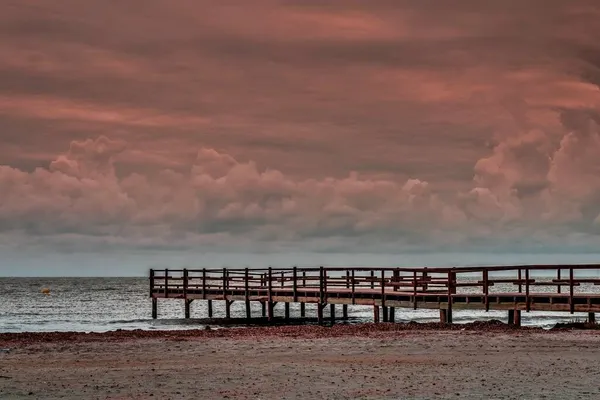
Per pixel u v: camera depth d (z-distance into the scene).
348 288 44.34
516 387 18.16
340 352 25.70
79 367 22.53
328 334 31.84
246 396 17.36
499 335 30.20
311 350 26.33
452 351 25.56
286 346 27.55
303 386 18.66
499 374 20.28
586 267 32.25
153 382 19.50
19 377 20.52
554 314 53.12
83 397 17.45
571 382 18.80
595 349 25.55
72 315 68.94
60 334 32.81
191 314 69.69
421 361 23.22
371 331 33.03
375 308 40.78
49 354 25.73
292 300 45.94
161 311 76.38
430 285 41.59
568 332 31.16
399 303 39.00
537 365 21.91
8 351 26.55
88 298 112.38
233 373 20.98
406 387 18.33
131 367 22.45
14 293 134.38
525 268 33.84
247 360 23.89
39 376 20.69
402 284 39.62
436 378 19.70
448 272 36.44
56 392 18.12
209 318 53.75
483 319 50.88
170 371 21.50
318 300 44.12
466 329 33.22
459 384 18.69
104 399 17.19
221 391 18.06
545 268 33.12
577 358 23.34
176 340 29.89
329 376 20.28
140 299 108.19
